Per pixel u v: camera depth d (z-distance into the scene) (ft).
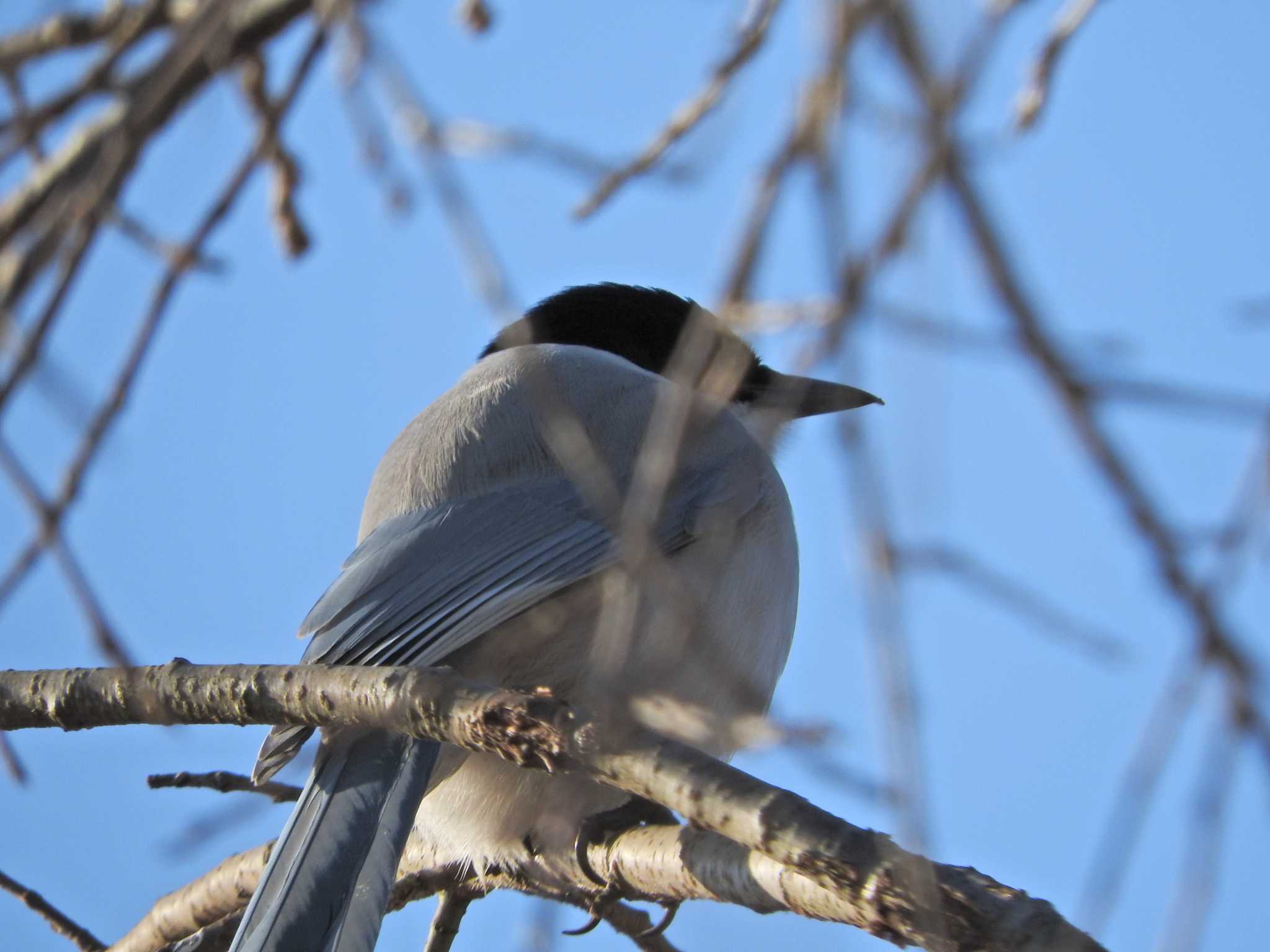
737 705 18.63
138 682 23.43
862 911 18.60
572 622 29.40
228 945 29.45
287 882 24.53
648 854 26.25
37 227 21.59
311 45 21.63
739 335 15.46
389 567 29.60
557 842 27.89
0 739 23.71
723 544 31.55
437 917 30.53
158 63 20.44
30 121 22.45
